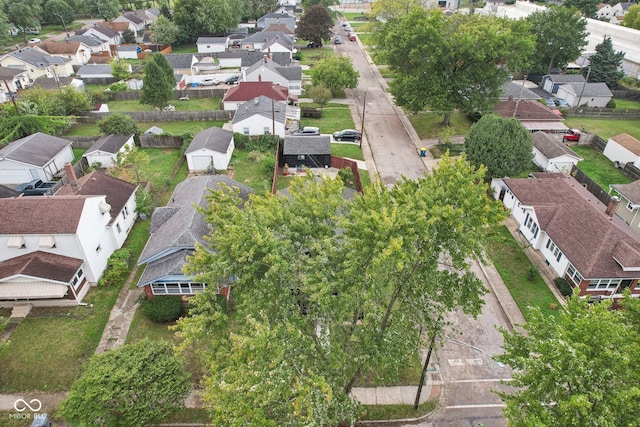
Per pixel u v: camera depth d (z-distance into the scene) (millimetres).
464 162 22359
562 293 32688
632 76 79500
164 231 33281
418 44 54656
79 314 30609
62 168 49688
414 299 21453
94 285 33156
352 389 26203
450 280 21656
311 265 17688
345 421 23469
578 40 75125
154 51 101250
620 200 40719
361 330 20250
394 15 89938
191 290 30875
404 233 18406
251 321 16531
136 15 119250
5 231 30406
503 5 124250
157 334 29312
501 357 18578
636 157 49531
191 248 30703
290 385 17656
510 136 43719
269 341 16594
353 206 21406
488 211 20078
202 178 39094
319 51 100125
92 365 22406
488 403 25672
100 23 112500
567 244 33656
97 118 62469
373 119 64250
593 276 30672
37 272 29766
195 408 24984
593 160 53688
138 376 21453
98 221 33562
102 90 72500
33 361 27234
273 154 52469
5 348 25281
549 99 69000
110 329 29594
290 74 72562
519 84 75875
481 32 52688
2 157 44531
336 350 19172
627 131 61500
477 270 35531
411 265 19859
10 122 53250
